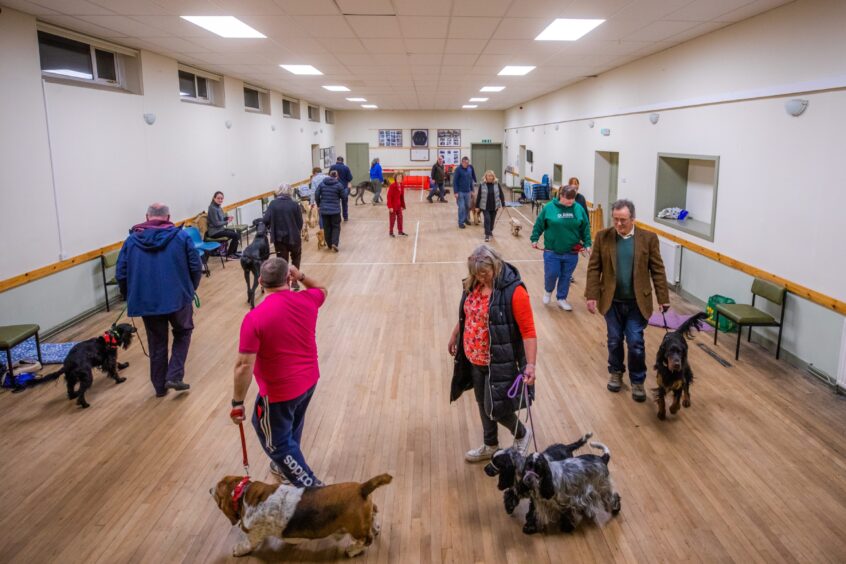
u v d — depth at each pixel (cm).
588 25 557
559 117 1291
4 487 299
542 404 389
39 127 528
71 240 576
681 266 667
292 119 1523
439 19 535
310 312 262
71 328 564
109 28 577
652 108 742
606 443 336
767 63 487
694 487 293
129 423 368
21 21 505
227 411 385
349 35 617
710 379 426
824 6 411
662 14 504
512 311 273
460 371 302
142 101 718
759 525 263
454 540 256
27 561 245
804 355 439
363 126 2228
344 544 257
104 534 263
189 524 270
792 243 455
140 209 714
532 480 234
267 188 1291
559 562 242
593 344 504
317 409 384
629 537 257
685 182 728
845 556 243
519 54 750
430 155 2253
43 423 368
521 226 1152
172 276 386
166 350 399
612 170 1012
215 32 600
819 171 422
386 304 632
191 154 875
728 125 554
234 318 591
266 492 235
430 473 308
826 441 336
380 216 1396
